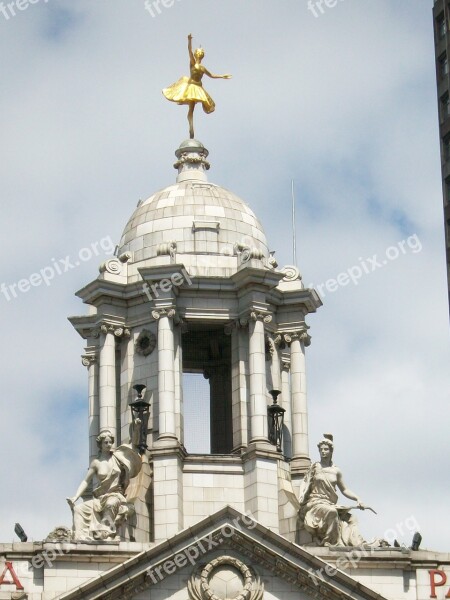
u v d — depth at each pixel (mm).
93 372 138250
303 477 135750
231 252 139125
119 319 137875
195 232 139375
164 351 134625
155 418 134750
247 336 136250
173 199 141375
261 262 137000
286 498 132375
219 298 137000
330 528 129125
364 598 124750
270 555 124500
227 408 139500
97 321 138000
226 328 136750
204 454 133500
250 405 134750
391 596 127312
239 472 133375
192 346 140250
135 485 131000
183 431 135125
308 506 130125
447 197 156625
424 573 128000
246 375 135625
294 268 140500
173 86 146375
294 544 124500
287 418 138000
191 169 144625
